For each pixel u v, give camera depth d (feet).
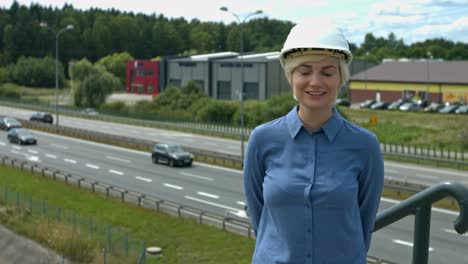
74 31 545.44
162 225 83.25
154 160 140.15
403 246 71.31
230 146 167.84
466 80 269.85
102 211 91.76
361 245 10.00
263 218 10.52
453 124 199.93
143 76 391.86
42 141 180.24
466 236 73.77
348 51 9.75
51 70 444.96
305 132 10.09
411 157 134.62
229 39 597.52
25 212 91.09
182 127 209.46
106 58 492.13
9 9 574.15
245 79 318.04
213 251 72.02
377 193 10.17
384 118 224.94
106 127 220.84
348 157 9.90
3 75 436.76
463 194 9.57
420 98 283.59
